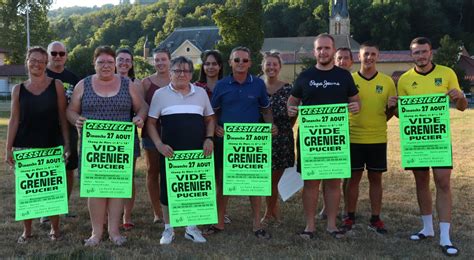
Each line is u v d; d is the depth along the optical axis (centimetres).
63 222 632
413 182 884
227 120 561
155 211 639
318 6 10769
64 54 631
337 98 548
